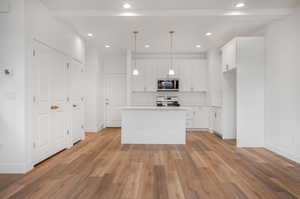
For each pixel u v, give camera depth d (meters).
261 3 3.38
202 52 7.00
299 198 2.15
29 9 2.95
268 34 4.21
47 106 3.51
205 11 3.64
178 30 4.61
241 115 4.42
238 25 4.27
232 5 3.47
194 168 3.06
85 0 3.25
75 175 2.77
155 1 3.32
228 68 4.91
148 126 4.75
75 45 4.73
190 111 6.70
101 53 6.86
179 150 4.15
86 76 6.27
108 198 2.14
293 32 3.49
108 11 3.65
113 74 7.17
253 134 4.42
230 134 5.35
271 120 4.12
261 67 4.38
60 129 4.01
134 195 2.21
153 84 6.83
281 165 3.21
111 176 2.74
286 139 3.66
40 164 3.23
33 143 3.07
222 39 5.35
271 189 2.36
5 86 2.84
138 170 2.97
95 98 6.24
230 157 3.64
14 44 2.83
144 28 4.46
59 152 3.95
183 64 6.80
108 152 3.97
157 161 3.40
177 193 2.25
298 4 3.40
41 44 3.32
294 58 3.47
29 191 2.30
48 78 3.55
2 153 2.85
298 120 3.37
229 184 2.49
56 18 3.77
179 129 4.75
